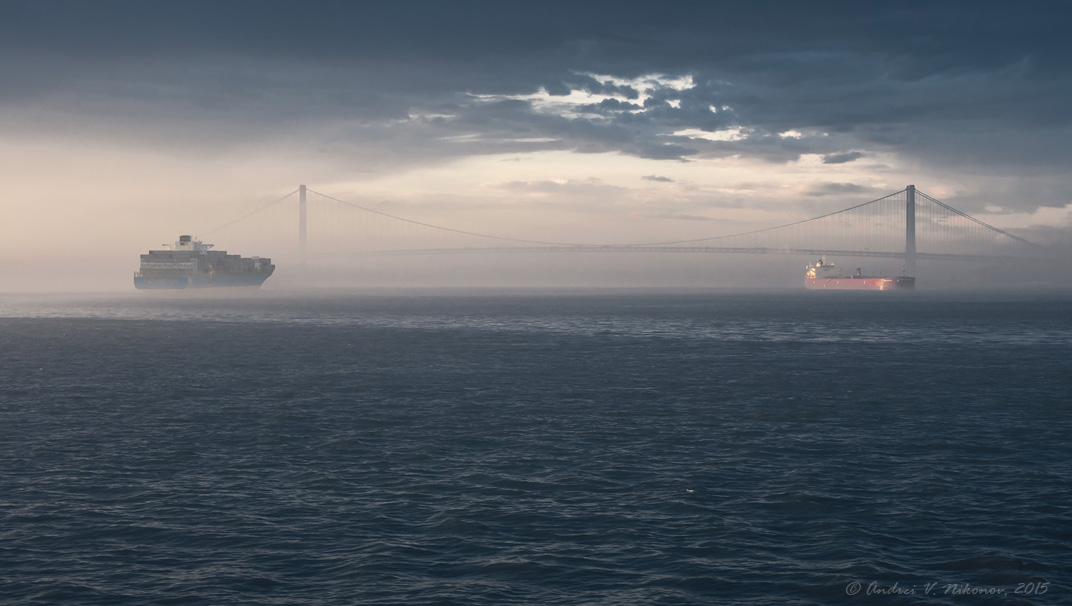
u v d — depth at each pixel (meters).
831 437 35.19
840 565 19.72
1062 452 32.03
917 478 27.80
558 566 19.73
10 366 65.62
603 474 28.42
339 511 24.02
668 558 20.27
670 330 112.94
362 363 67.56
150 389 51.12
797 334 104.44
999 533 21.95
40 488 26.58
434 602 17.67
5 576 19.11
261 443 33.78
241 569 19.55
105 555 20.45
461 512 23.84
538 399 46.59
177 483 27.20
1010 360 70.19
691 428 37.34
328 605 17.53
